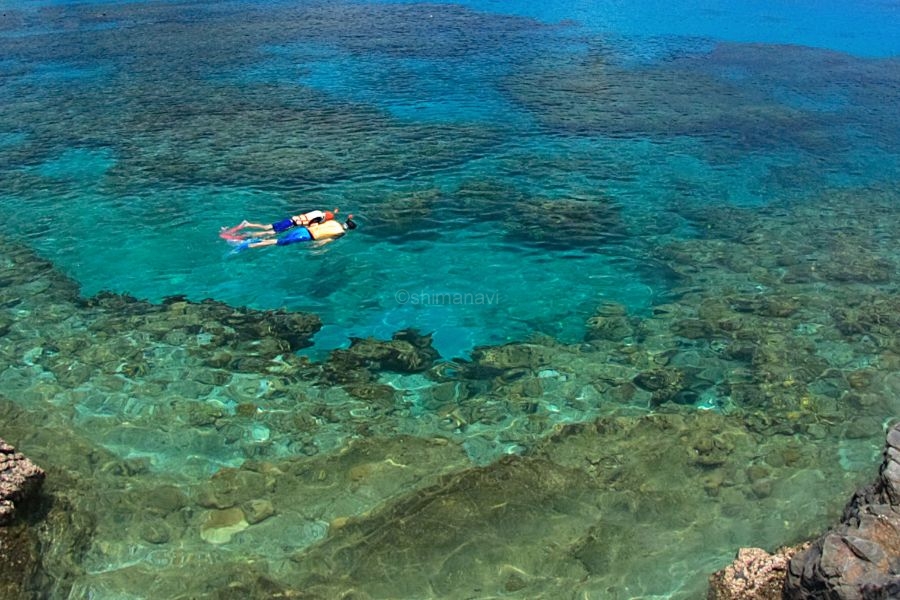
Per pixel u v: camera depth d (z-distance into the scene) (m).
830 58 29.72
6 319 11.28
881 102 23.69
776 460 8.60
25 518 7.23
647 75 26.77
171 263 13.06
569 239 14.16
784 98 24.06
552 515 7.75
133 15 40.09
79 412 9.28
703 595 6.80
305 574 7.02
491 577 6.99
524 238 14.17
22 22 37.66
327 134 19.88
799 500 8.00
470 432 9.08
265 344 10.85
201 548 7.31
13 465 7.43
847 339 11.01
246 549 7.31
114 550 7.25
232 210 15.12
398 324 11.42
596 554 7.27
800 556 6.15
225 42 32.38
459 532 7.51
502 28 36.16
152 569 7.05
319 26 36.72
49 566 6.96
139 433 8.95
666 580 6.99
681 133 20.48
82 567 7.04
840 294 12.27
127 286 12.33
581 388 9.94
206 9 42.44
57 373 10.05
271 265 13.05
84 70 27.08
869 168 18.20
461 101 23.17
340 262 13.20
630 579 6.99
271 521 7.66
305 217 14.09
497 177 17.06
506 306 11.95
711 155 18.86
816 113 22.52
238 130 20.11
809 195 16.50
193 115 21.47
